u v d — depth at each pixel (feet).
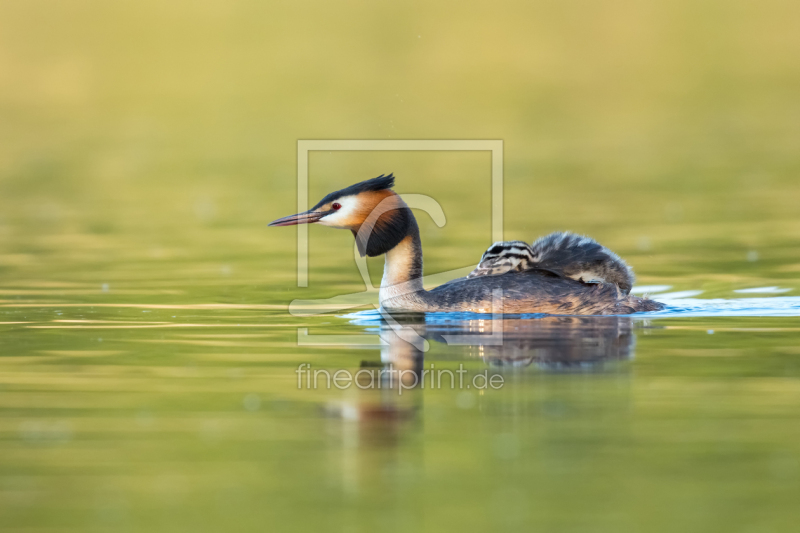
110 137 120.98
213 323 44.60
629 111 132.46
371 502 25.88
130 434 30.27
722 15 175.63
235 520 25.14
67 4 161.07
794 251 60.23
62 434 30.25
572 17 170.40
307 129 117.60
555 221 72.28
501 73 152.25
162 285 53.47
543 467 27.86
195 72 152.46
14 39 157.48
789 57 160.45
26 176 97.40
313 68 154.92
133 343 40.73
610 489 26.53
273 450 29.19
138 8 166.40
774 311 45.68
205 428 30.78
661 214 74.23
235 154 110.22
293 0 174.60
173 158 108.17
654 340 40.24
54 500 26.14
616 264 46.57
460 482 26.99
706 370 35.86
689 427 30.30
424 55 157.58
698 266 56.90
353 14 170.19
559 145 110.83
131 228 72.79
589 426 30.66
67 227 73.20
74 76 150.41
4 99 142.72
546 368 36.52
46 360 38.11
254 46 157.48
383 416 31.89
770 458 28.17
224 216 77.97
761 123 122.01
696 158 101.14
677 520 24.80
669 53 161.27
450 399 33.27
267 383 35.17
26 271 57.16
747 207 76.23
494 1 172.55
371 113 127.54
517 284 45.60
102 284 53.57
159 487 26.89
